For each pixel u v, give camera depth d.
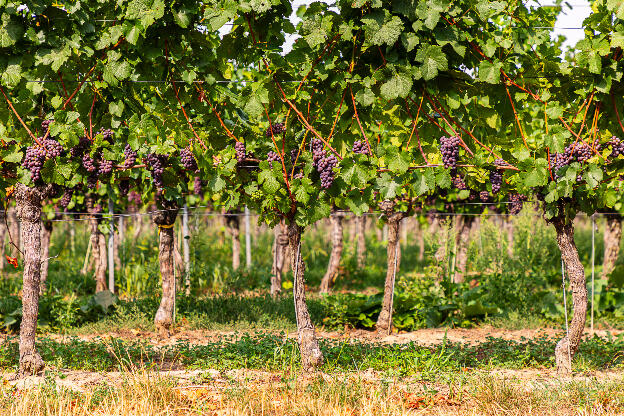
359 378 5.21
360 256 14.31
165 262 8.32
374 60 5.51
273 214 5.89
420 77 5.31
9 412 4.53
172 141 5.69
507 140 5.76
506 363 6.33
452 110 5.71
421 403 4.94
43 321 8.54
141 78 5.67
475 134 6.06
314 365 5.79
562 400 4.93
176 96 5.69
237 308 9.53
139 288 11.11
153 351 6.88
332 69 5.41
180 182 6.99
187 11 5.21
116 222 11.06
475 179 5.98
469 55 5.71
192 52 5.54
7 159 5.47
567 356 6.01
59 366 5.93
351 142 5.79
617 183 5.61
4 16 5.12
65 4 5.19
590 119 5.75
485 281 10.40
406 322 8.98
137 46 5.35
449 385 5.21
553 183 5.58
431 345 7.43
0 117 5.47
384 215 9.25
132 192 11.96
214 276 12.20
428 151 5.75
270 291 11.41
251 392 4.99
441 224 10.17
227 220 15.26
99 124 5.99
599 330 8.70
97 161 5.77
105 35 5.43
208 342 7.34
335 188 5.54
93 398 4.87
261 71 5.48
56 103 5.50
